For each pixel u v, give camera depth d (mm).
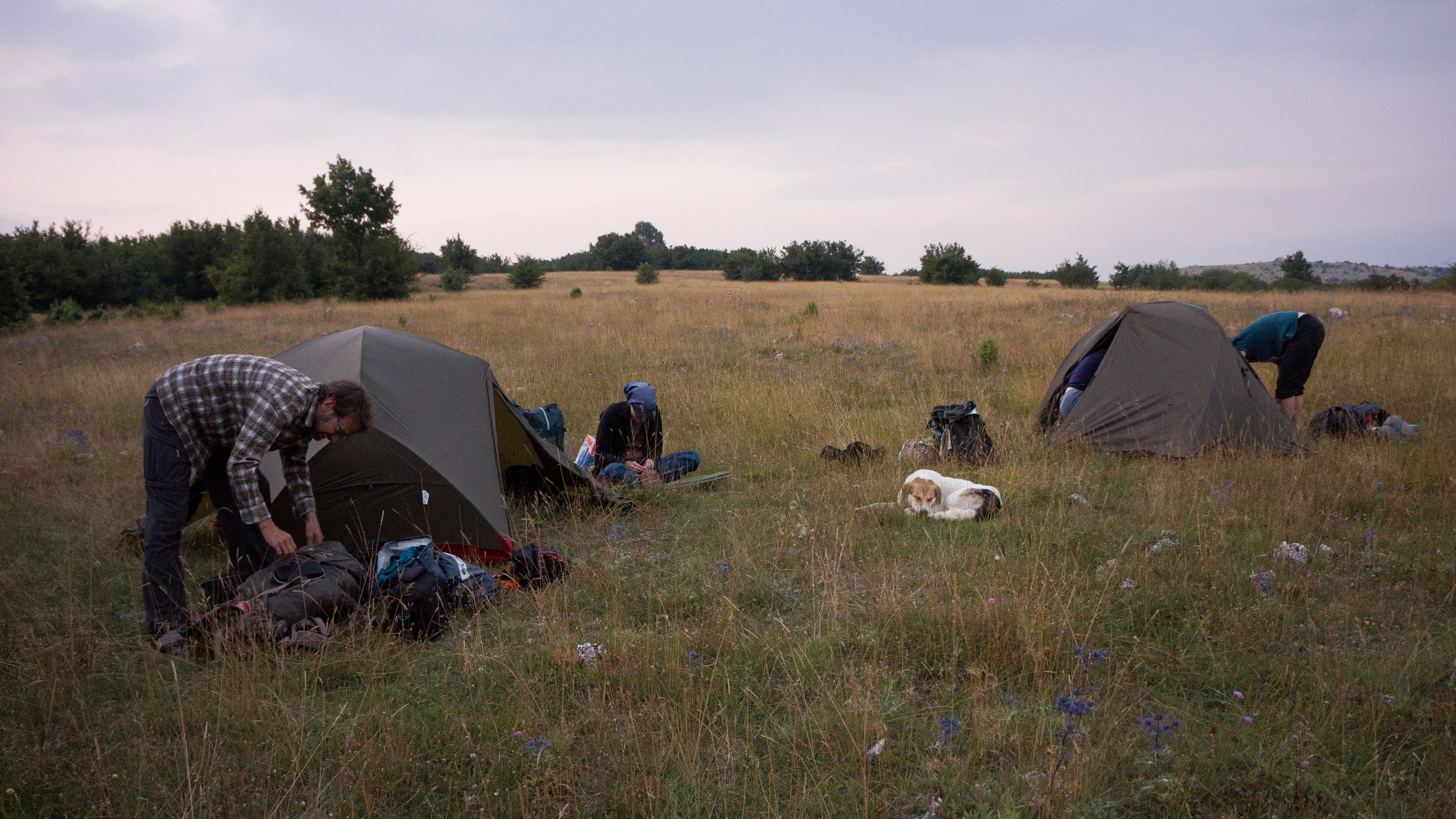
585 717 2951
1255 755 2615
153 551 3424
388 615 3633
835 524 4891
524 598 4020
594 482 5395
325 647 3369
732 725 2930
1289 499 4914
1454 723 2746
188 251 45469
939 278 51031
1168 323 6598
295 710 3008
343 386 3539
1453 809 2324
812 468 6312
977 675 3045
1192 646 3367
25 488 5816
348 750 2693
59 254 36750
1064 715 2795
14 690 3074
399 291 35938
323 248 41625
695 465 6230
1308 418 7609
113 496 5641
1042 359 10711
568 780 2547
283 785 2578
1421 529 4512
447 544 4504
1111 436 6418
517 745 2758
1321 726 2736
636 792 2482
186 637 3352
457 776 2635
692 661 3287
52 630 3617
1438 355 9844
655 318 17984
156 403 3441
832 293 32312
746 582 4117
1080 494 5438
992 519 4945
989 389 9227
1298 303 19797
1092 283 48438
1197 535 4535
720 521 5141
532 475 5723
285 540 3395
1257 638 3328
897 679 3186
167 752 2729
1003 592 3801
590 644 3416
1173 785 2488
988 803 2457
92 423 8102
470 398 5148
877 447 6617
